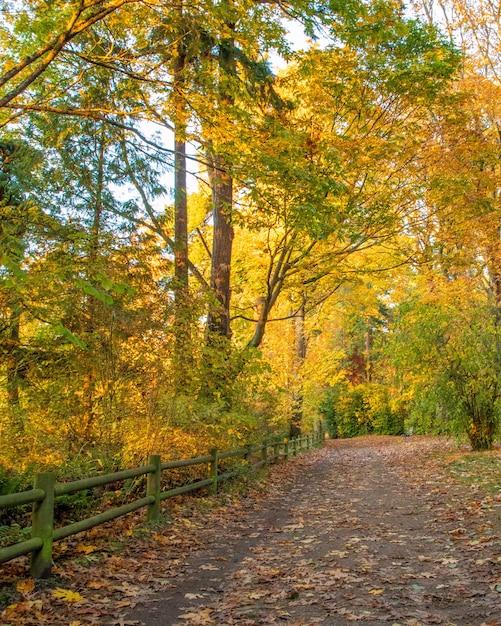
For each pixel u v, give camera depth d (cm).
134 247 841
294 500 1009
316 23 737
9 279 475
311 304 1795
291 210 781
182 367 866
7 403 808
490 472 1078
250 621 380
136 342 808
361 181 1194
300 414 2517
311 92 1134
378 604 408
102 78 927
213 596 441
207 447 956
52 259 701
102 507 718
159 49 782
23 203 917
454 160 1259
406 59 1102
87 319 776
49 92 792
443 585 446
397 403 2184
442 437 2359
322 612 397
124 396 798
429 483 1079
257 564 540
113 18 736
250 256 1620
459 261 1319
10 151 1044
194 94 773
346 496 1032
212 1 667
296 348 2528
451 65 1095
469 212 1273
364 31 877
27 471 673
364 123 1184
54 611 387
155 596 436
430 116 1293
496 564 493
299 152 820
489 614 376
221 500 906
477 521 688
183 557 564
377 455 2039
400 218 1187
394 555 558
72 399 783
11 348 776
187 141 839
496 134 1677
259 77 1140
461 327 1471
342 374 2769
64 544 553
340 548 601
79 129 1038
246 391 1099
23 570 466
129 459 786
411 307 1580
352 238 1134
